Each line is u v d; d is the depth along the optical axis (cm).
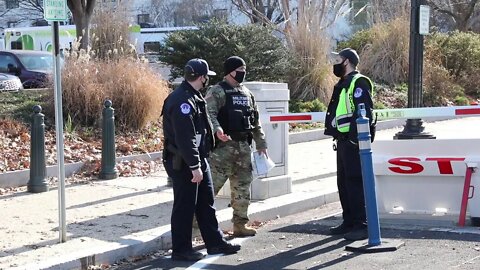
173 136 659
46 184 999
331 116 753
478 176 770
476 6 3659
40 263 641
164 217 833
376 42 2184
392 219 818
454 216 804
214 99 732
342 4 2352
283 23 2097
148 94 1348
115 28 1784
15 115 1296
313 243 736
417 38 1261
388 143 819
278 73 1748
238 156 746
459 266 623
